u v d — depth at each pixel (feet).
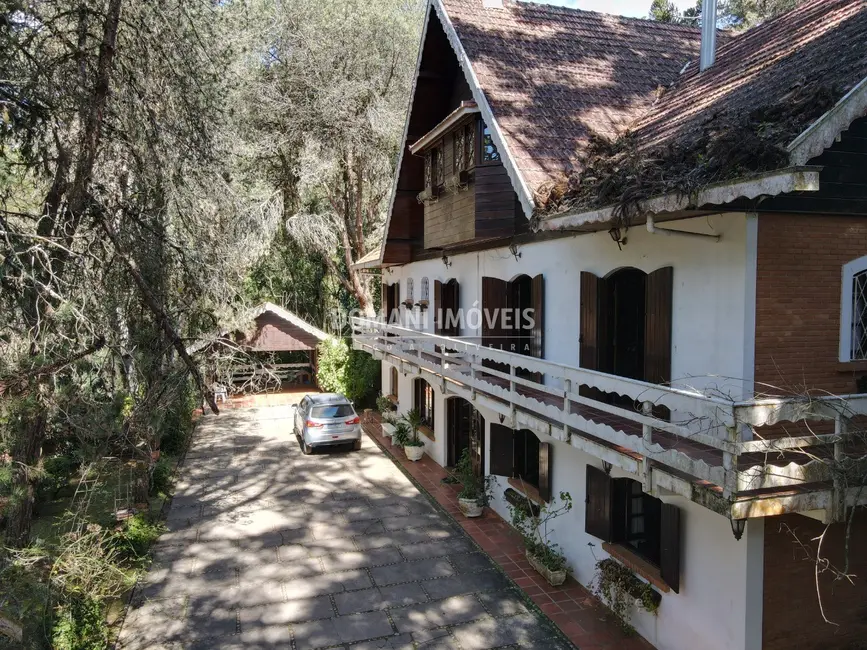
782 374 21.62
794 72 23.56
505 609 29.99
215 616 29.73
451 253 48.62
